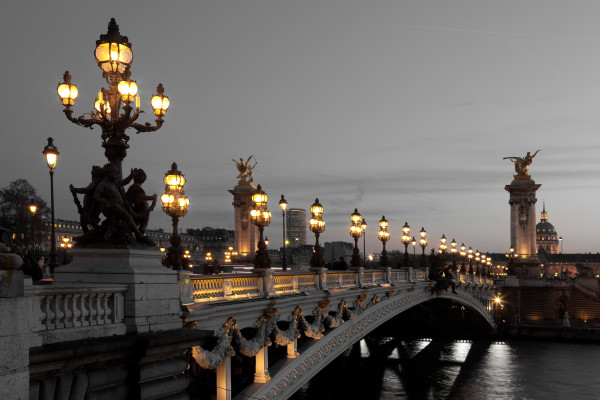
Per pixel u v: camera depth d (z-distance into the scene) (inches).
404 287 1827.0
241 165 3572.8
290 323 1027.3
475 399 2132.1
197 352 714.8
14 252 436.1
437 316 3676.2
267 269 925.2
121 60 605.6
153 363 572.7
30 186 2950.3
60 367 476.7
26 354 431.2
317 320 1144.8
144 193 644.7
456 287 2815.0
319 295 1115.3
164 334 590.6
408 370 2694.4
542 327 3690.9
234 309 778.2
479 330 3769.7
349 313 1325.0
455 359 2992.1
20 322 426.3
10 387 415.8
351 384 2386.8
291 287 1046.4
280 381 1003.3
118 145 615.2
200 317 687.1
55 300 502.3
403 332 3855.8
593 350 3265.3
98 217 611.2
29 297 444.1
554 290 4163.4
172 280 638.5
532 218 4758.9
